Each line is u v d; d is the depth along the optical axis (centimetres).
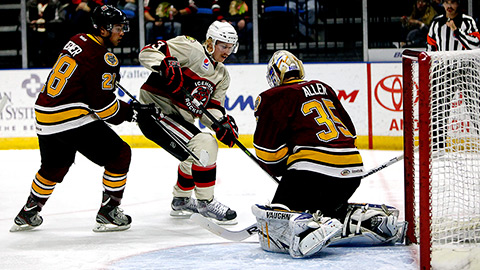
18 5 2888
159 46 1191
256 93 2569
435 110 877
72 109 1084
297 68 1001
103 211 1142
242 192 1647
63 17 2806
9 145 2589
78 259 945
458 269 816
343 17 2783
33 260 944
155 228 1190
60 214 1352
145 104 1170
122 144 1132
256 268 849
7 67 2931
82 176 1927
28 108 2575
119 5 2847
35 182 1152
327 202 959
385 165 1018
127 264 904
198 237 1103
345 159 941
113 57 1082
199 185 1201
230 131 1178
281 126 944
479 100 891
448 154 902
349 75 2542
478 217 948
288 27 2814
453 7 2003
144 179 1850
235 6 2809
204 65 1220
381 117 2527
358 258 892
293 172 948
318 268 841
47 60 2834
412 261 869
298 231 885
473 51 848
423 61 810
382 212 974
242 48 2831
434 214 1077
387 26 2730
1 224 1245
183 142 1206
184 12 2830
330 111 969
